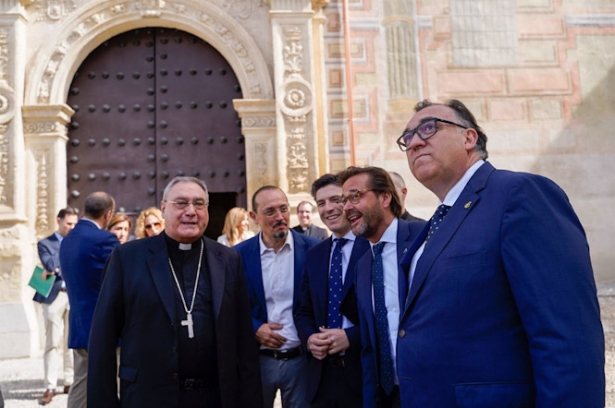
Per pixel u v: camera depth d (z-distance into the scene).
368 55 9.48
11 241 8.38
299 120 9.01
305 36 9.21
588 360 1.65
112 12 9.21
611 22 9.91
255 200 3.83
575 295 1.72
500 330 1.89
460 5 9.70
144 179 9.24
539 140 9.53
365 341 3.03
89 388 2.85
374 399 2.91
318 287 3.51
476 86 9.56
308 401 3.38
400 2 9.61
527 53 9.71
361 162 9.25
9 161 8.56
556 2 9.88
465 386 1.90
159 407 2.79
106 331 2.92
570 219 1.88
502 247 1.89
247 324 3.22
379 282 2.99
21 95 8.79
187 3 9.27
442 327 1.97
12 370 7.28
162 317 2.91
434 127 2.21
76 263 4.51
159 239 3.13
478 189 2.07
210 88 9.52
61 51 9.02
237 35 9.27
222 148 9.41
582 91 9.71
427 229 2.38
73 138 9.23
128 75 9.46
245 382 3.13
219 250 3.25
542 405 1.67
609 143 9.62
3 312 8.20
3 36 8.80
